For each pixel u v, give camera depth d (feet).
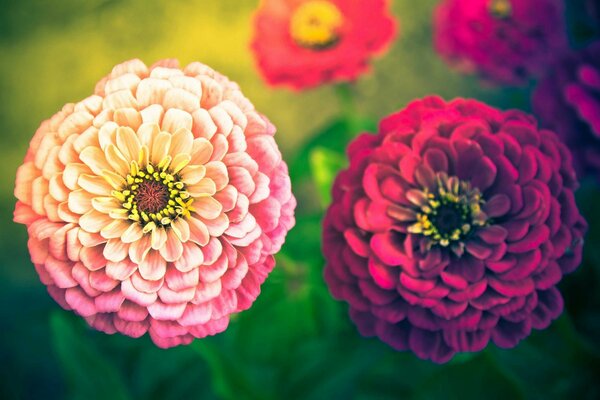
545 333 1.14
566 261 0.98
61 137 0.95
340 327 1.24
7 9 2.48
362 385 1.18
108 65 2.34
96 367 1.20
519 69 1.40
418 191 1.02
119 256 0.96
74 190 0.95
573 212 0.97
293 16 1.48
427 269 1.01
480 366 1.08
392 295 0.98
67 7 2.46
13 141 2.25
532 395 1.14
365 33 1.38
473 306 0.97
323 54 1.41
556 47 1.38
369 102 2.19
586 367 1.13
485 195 1.02
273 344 1.25
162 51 2.33
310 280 1.23
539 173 0.98
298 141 2.19
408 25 2.28
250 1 2.38
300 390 1.19
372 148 1.03
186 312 0.94
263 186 0.94
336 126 1.47
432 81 2.19
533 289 0.96
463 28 1.38
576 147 1.18
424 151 1.02
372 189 0.99
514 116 1.03
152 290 0.94
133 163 0.97
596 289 1.22
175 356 1.32
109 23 2.42
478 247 1.01
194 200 0.97
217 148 0.95
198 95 0.96
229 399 1.12
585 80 1.16
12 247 2.10
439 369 1.11
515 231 0.98
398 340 0.99
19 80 2.36
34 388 1.72
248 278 0.96
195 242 0.95
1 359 1.71
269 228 0.94
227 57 2.28
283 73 1.40
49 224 0.95
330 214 1.01
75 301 0.94
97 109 0.96
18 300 1.96
